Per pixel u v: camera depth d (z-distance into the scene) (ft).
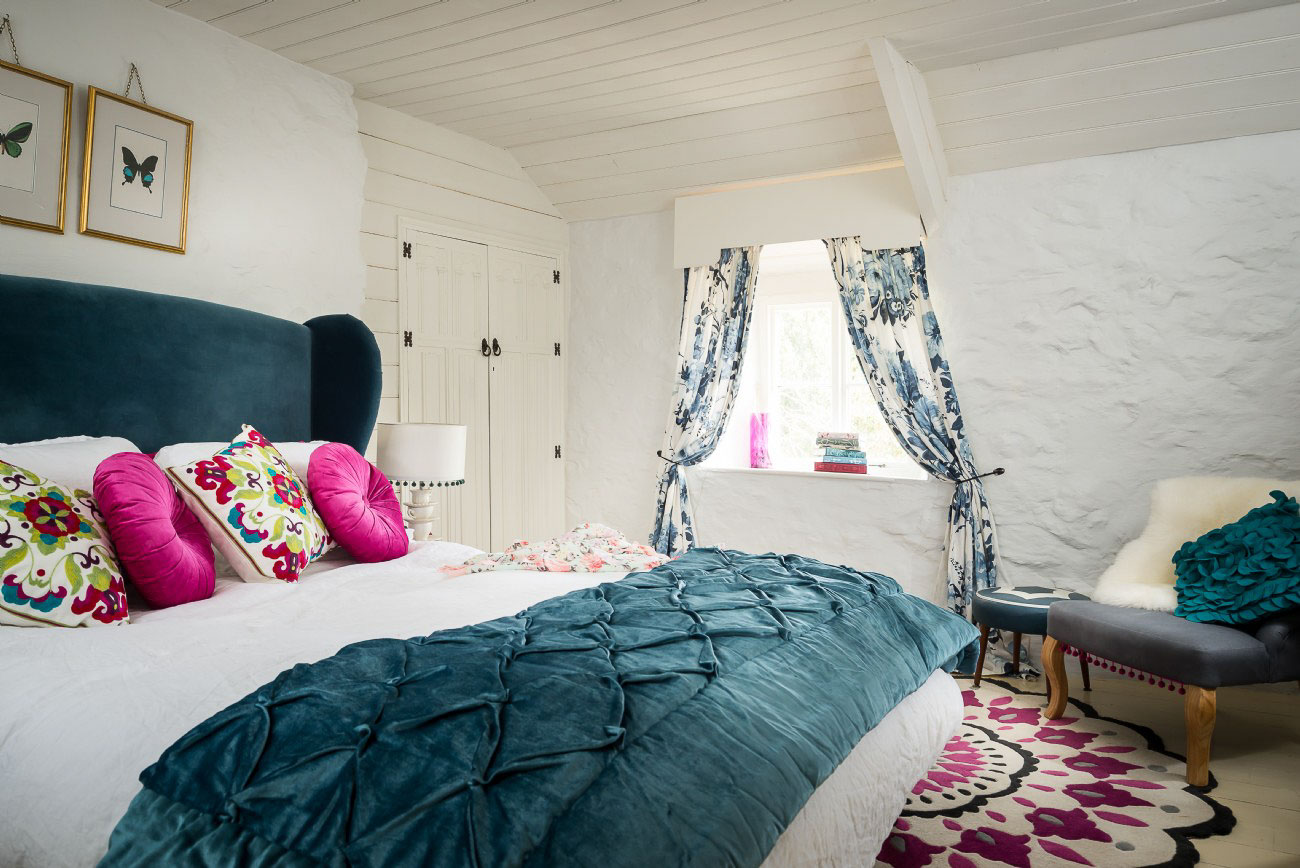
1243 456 11.29
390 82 12.31
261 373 10.67
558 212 16.62
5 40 8.54
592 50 11.20
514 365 15.65
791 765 4.66
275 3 9.89
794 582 7.68
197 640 5.88
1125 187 11.90
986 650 12.07
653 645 5.45
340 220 12.31
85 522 6.71
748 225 14.58
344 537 9.00
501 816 3.53
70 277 9.12
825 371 16.44
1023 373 12.65
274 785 3.77
